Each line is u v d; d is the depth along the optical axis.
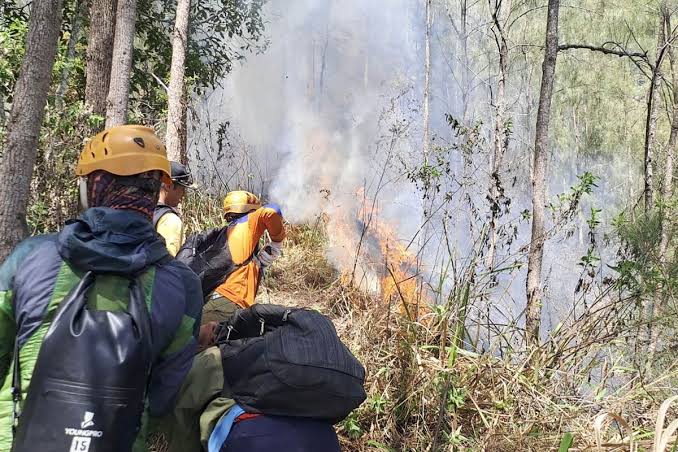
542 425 3.11
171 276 1.50
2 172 3.11
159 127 7.92
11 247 3.10
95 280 1.38
